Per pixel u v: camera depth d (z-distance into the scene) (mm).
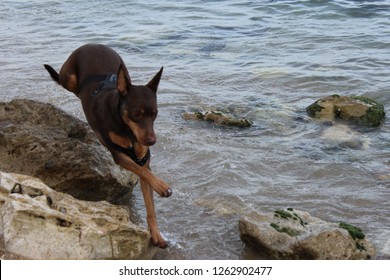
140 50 14039
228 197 7348
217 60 13219
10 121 7449
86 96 6750
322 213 7102
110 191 7121
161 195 6090
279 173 8070
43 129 7160
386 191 7605
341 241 6027
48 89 11102
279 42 14555
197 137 9109
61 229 5570
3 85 11305
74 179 6871
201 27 16125
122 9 18484
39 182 6109
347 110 9914
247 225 6340
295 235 6219
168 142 8828
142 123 5863
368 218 7004
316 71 12312
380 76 12000
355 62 12859
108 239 5652
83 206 6020
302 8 17828
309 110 10156
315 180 7906
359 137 9258
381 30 15320
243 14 17562
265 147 8859
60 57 13414
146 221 6832
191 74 12242
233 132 9422
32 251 5469
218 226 6762
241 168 8102
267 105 10586
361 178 7941
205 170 8047
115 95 6156
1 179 6035
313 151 8750
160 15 17656
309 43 14398
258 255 6281
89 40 14953
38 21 17297
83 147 7055
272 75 12133
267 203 7285
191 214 6988
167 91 11203
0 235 5605
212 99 10852
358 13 17125
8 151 6895
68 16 17781
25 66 12656
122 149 6234
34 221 5535
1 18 17750
